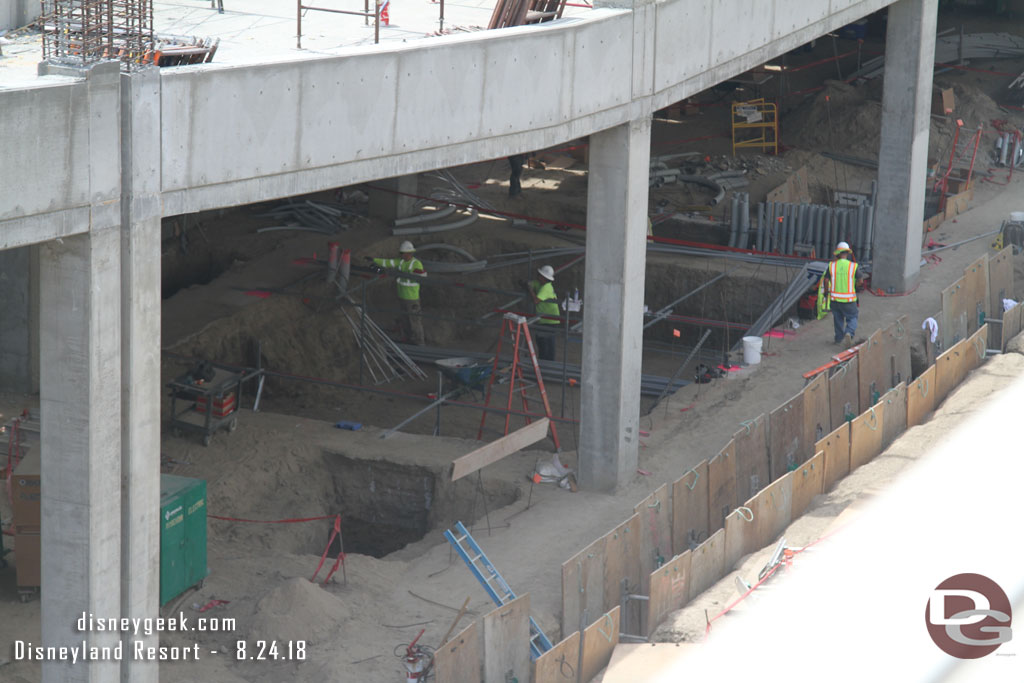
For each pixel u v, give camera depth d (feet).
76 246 41.39
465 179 126.52
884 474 68.08
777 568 57.98
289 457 73.87
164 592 56.70
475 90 55.26
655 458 73.20
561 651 50.67
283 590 56.85
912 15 91.04
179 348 86.38
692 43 67.26
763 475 69.72
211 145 44.55
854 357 78.23
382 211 113.39
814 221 110.63
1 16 55.26
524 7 59.88
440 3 63.62
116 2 49.60
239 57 55.77
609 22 61.31
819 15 78.84
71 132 39.83
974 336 84.53
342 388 92.27
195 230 109.70
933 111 136.26
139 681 46.39
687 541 63.00
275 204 115.24
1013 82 145.59
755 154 133.08
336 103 48.98
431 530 71.87
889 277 97.86
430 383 94.17
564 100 60.08
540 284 93.45
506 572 61.21
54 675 45.09
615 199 64.69
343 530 73.97
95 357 42.16
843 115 138.10
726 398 81.66
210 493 69.41
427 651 53.98
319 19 64.69
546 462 72.38
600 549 56.08
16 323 76.23
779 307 94.17
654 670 50.16
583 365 68.08
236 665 54.03
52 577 44.27
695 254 107.34
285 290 96.99
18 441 67.56
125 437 44.09
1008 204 120.78
